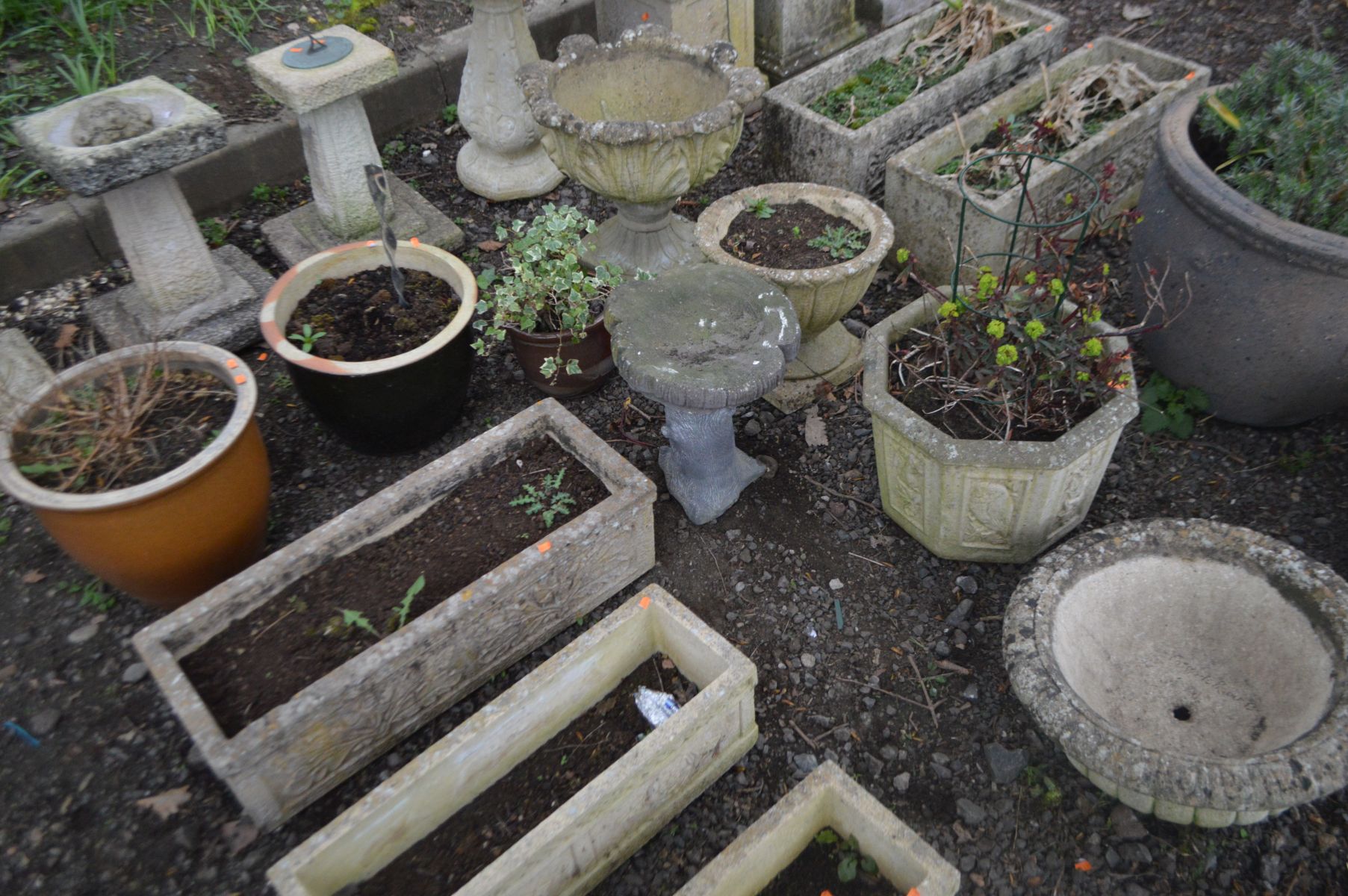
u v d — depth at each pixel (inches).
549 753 103.7
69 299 154.2
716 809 101.1
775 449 136.1
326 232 163.2
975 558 119.3
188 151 126.3
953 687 109.8
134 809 101.3
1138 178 165.0
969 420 114.5
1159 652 101.9
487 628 104.0
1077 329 112.5
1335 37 194.5
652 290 117.4
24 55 175.0
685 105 152.3
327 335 126.3
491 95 161.9
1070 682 93.4
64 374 113.0
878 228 133.4
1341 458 127.7
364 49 146.7
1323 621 91.1
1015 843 97.3
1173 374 132.8
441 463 116.3
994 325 104.6
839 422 138.9
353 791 103.2
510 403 143.2
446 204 174.7
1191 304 123.0
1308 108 121.8
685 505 126.7
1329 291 110.1
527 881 84.7
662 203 146.8
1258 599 96.7
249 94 175.9
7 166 160.7
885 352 114.7
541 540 108.8
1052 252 123.3
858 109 171.8
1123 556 100.6
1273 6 205.9
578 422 120.2
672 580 121.2
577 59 146.7
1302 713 89.0
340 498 131.1
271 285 154.3
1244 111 128.8
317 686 92.5
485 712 93.2
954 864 96.3
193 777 103.9
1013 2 183.9
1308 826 96.0
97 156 118.4
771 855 89.5
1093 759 84.8
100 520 100.8
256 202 173.6
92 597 119.6
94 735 107.3
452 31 194.1
